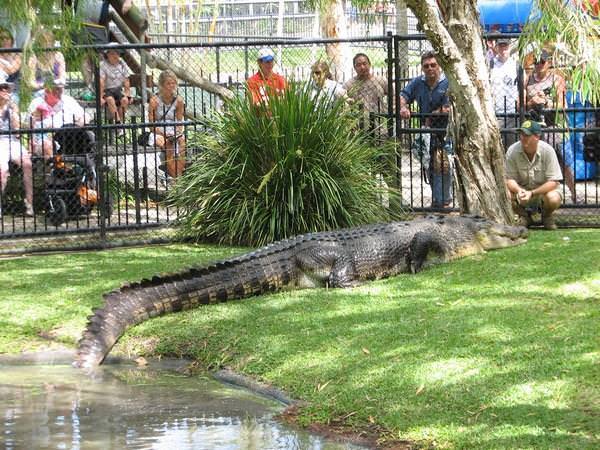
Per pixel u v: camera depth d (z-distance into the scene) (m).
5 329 10.86
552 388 7.62
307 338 9.61
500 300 10.41
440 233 12.77
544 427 7.00
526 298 10.41
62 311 11.41
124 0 21.95
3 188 16.78
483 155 14.21
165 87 17.59
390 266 12.32
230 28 32.16
